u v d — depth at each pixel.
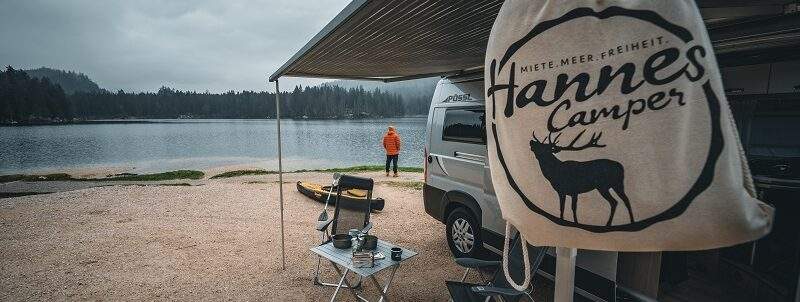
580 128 1.18
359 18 2.78
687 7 1.09
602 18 1.15
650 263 2.89
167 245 6.00
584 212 1.20
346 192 8.70
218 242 6.14
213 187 11.25
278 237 6.40
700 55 1.06
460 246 5.04
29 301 4.19
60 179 17.03
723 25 2.80
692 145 1.05
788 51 2.50
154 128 110.50
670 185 1.08
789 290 2.60
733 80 2.77
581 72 1.17
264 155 35.97
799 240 2.60
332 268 5.07
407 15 2.87
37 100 136.38
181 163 29.25
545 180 1.25
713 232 1.06
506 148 1.34
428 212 5.57
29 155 36.56
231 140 59.81
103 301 4.20
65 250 5.76
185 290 4.45
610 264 3.06
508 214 1.37
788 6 2.36
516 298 3.04
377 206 7.96
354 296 4.00
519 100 1.28
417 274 4.84
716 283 3.21
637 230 1.14
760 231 1.08
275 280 4.71
